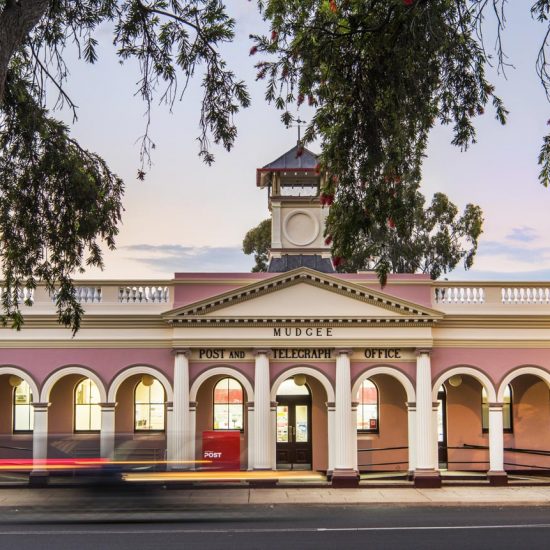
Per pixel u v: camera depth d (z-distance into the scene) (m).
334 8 12.52
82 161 18.48
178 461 22.14
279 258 33.31
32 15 12.42
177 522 21.30
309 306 28.42
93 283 28.72
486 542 18.22
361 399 30.88
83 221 18.23
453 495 26.19
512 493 26.62
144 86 15.00
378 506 24.52
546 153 12.94
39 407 28.20
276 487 27.42
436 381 28.83
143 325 28.66
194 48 15.17
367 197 12.94
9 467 26.22
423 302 29.08
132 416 30.23
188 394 28.16
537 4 11.46
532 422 30.88
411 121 12.66
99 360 28.56
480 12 11.43
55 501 21.62
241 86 15.34
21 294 28.44
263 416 27.94
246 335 28.36
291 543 18.11
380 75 12.34
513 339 29.14
